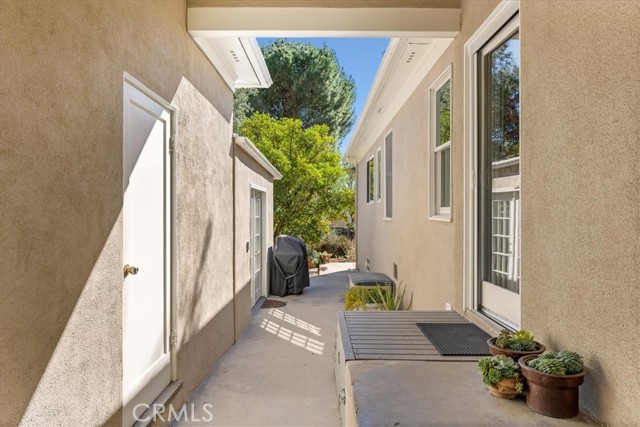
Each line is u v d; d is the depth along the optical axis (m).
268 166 7.97
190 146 3.74
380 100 6.70
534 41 2.17
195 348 3.86
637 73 1.43
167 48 3.22
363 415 1.70
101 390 2.29
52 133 1.88
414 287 5.47
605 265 1.60
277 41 19.47
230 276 5.21
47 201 1.85
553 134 1.98
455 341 2.68
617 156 1.53
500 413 1.71
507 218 2.84
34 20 1.77
